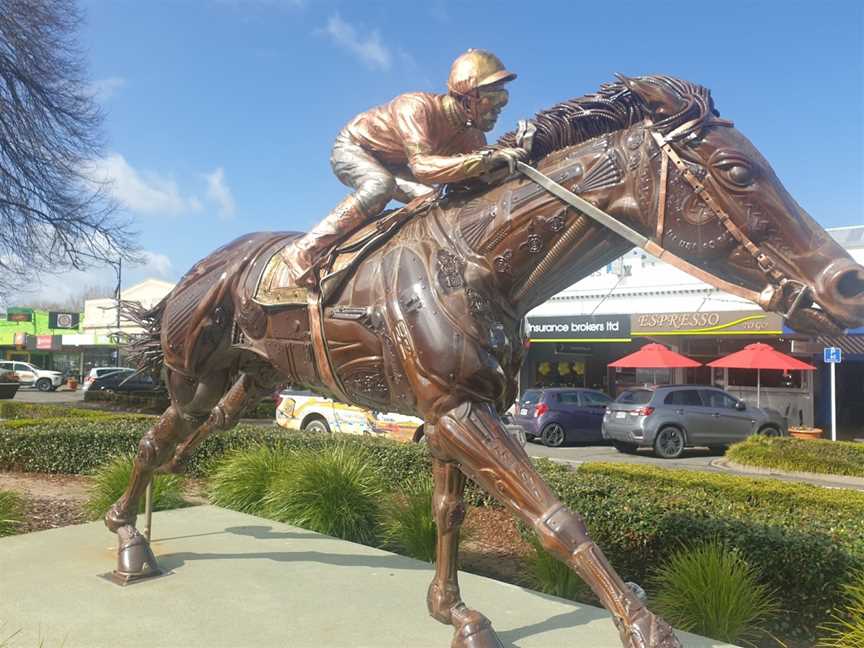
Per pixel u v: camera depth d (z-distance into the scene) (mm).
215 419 3207
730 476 6230
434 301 1975
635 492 4680
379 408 2320
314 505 4738
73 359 41375
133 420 9977
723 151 1724
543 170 1987
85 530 3730
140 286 34219
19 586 2859
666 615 3221
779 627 3457
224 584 2947
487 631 2078
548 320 18078
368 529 4844
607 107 1934
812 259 1662
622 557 4309
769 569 3600
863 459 9883
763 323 14789
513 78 2137
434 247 2076
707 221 1732
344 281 2264
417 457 6449
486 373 1905
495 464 1823
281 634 2434
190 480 7137
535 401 14039
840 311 1623
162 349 3023
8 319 42000
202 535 3762
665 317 16266
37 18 13367
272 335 2566
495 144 2096
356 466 5195
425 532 4359
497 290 2018
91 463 7316
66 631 2420
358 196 2275
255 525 4012
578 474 5375
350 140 2377
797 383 16000
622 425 12570
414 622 2562
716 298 15922
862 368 16609
